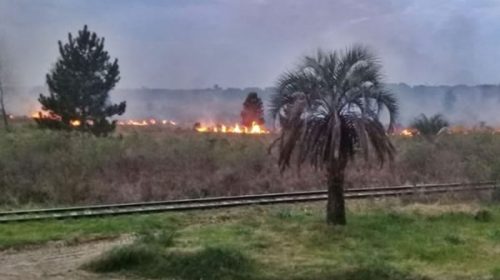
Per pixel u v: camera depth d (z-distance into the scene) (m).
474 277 11.91
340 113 16.88
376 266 12.30
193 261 12.31
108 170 25.50
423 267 12.66
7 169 24.00
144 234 15.41
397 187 25.44
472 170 27.78
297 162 17.34
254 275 11.78
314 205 21.22
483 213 18.91
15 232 15.73
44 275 11.92
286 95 17.22
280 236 15.49
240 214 18.98
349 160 17.58
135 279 11.76
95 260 12.65
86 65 39.84
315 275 11.80
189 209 19.69
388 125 17.19
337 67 16.92
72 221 17.45
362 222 17.44
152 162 26.94
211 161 28.19
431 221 18.19
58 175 23.92
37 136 30.50
